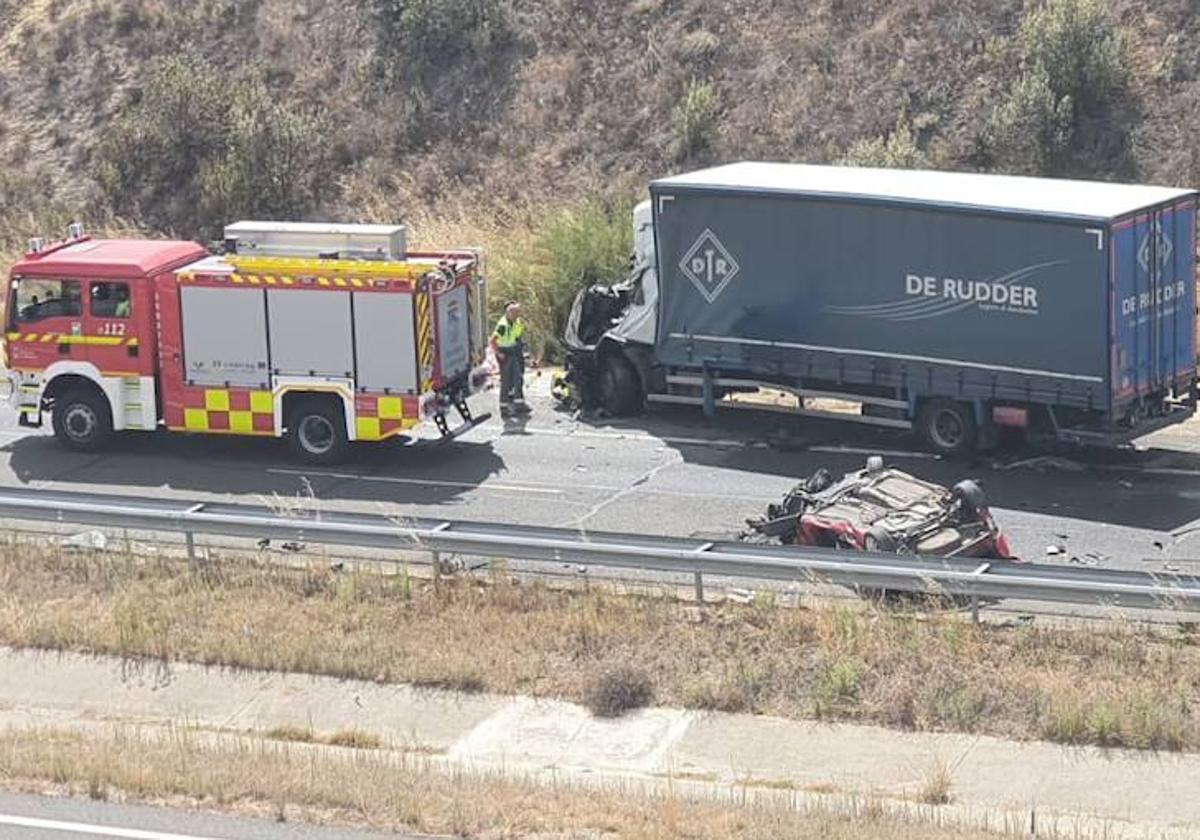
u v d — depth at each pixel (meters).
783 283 28.86
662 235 29.95
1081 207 26.16
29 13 56.00
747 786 17.70
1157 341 26.91
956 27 44.44
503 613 21.66
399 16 50.94
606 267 36.16
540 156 46.59
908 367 27.92
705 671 20.09
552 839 15.59
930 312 27.55
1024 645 19.95
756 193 28.77
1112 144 41.03
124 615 21.92
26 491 24.50
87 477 28.38
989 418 27.52
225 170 47.34
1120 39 41.97
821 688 19.34
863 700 19.28
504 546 21.97
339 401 28.17
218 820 16.19
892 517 22.31
